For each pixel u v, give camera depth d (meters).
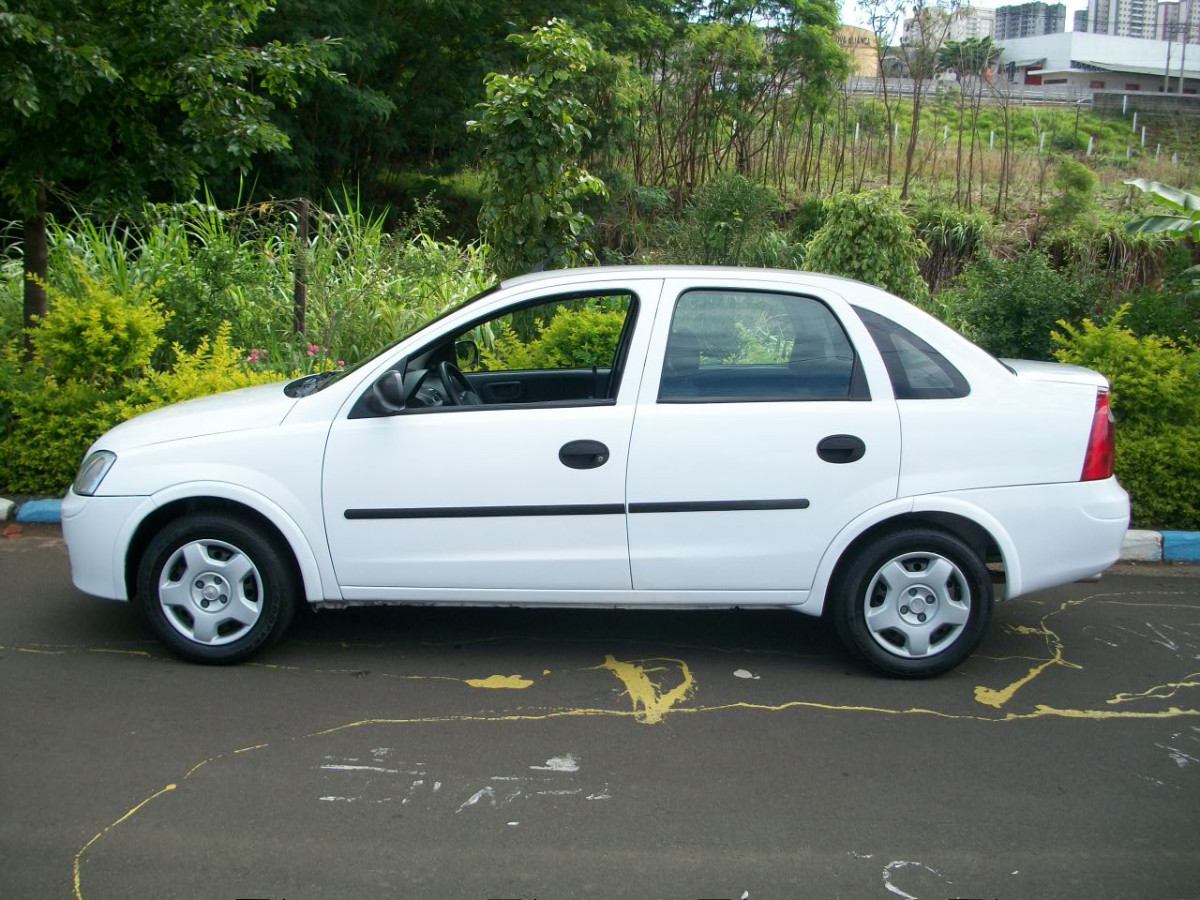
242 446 4.68
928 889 3.23
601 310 7.37
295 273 9.54
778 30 19.83
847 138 22.41
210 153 8.09
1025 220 18.77
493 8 18.42
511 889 3.19
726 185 11.85
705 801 3.73
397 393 4.60
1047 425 4.69
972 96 24.69
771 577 4.70
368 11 17.75
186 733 4.16
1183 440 6.95
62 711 4.34
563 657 5.06
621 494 4.63
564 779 3.87
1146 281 15.77
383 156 19.56
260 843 3.41
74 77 6.92
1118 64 50.84
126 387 7.36
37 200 8.10
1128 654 5.24
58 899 3.10
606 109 16.03
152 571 4.73
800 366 4.75
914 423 4.64
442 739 4.17
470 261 11.37
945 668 4.80
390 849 3.39
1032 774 3.97
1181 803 3.78
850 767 4.00
